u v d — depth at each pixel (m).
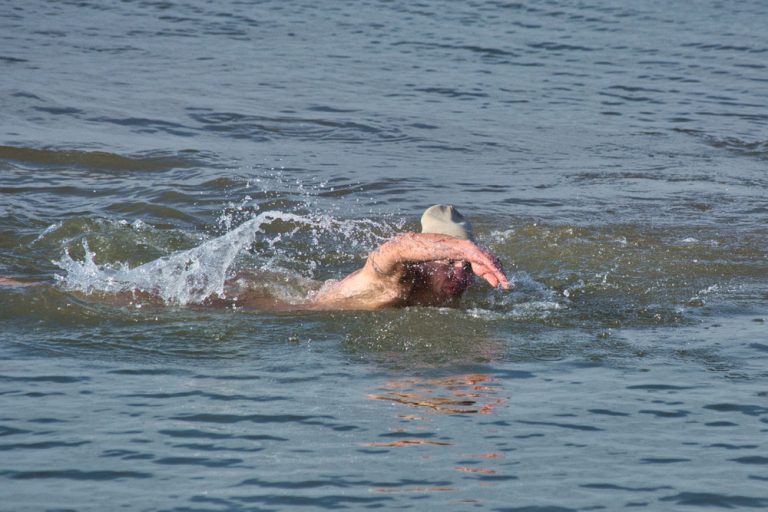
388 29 88.94
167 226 37.91
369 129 57.00
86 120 55.91
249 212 40.22
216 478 18.23
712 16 97.56
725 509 17.31
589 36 88.12
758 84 72.12
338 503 17.38
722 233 37.09
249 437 19.89
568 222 38.53
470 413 21.09
